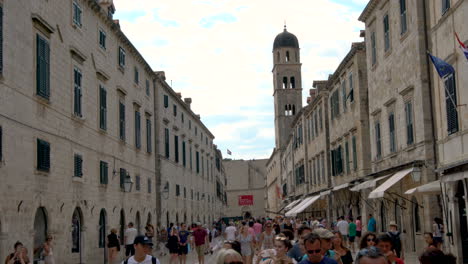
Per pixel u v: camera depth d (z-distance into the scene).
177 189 57.56
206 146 81.81
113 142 35.97
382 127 35.16
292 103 102.81
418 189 26.05
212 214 87.62
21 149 22.31
